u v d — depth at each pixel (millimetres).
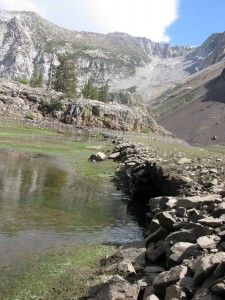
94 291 10500
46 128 106062
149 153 40125
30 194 25281
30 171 34281
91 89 174625
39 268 13312
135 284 10188
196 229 12398
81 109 133875
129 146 49969
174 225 14055
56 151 52406
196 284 9273
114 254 14242
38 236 16906
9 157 41656
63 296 11133
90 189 29359
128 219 21688
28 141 61344
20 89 130250
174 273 9898
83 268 13344
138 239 17719
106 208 23953
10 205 21875
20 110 123812
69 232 18000
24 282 12180
